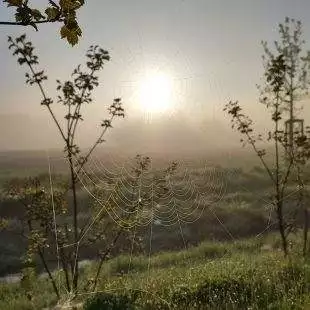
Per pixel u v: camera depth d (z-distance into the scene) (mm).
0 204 22203
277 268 9867
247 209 22359
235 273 9844
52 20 2795
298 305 7117
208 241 18297
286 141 12102
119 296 6824
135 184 11391
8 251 18469
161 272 12406
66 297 7672
